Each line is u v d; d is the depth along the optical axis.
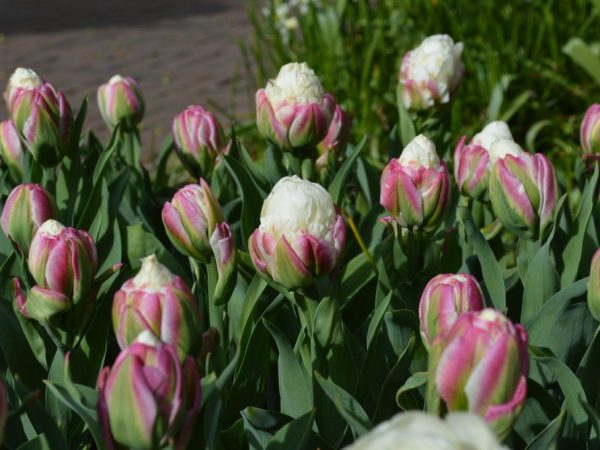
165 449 0.63
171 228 0.84
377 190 1.26
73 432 0.87
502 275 0.97
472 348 0.62
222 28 4.55
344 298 1.00
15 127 1.08
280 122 1.00
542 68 2.43
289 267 0.78
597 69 1.95
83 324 0.83
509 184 0.90
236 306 0.97
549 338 0.89
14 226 0.92
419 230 0.93
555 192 0.91
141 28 4.62
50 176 1.15
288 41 2.59
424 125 1.21
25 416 0.87
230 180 1.19
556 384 0.89
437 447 0.48
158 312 0.70
